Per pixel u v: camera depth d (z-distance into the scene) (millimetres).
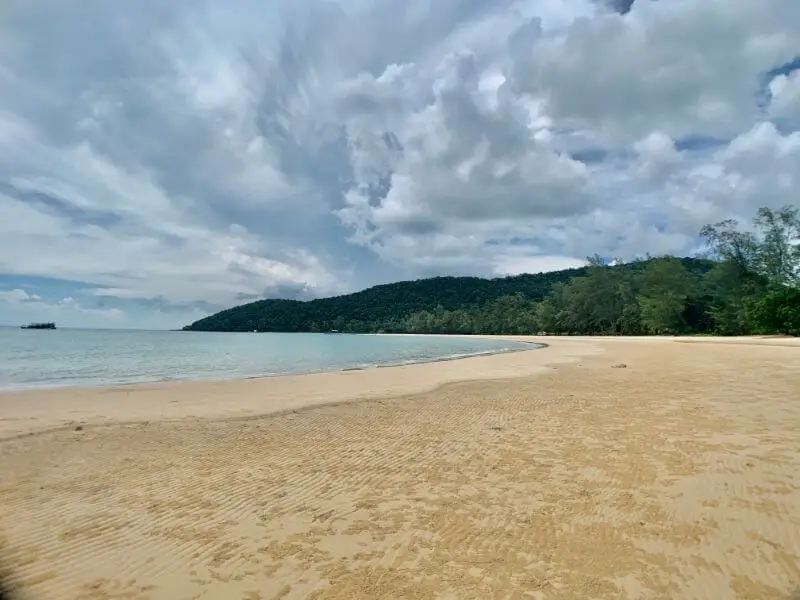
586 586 3779
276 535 4801
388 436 8945
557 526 4852
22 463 7367
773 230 57906
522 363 26484
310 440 8742
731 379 15320
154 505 5605
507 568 4082
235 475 6703
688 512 5059
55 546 4598
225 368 27484
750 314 48688
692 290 71000
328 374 21266
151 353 42469
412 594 3730
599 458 7051
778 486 5637
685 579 3844
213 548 4543
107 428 9922
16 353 38844
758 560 4074
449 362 28656
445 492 5902
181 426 10102
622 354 32000
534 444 7984
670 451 7227
